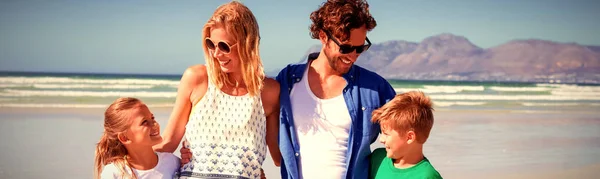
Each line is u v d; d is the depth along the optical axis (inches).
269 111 132.3
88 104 652.7
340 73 130.7
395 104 122.2
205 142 123.2
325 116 128.7
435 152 360.2
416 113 119.6
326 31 124.8
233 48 120.7
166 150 129.1
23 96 763.4
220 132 123.1
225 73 124.3
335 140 128.0
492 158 350.0
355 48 124.0
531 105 775.7
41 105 634.8
